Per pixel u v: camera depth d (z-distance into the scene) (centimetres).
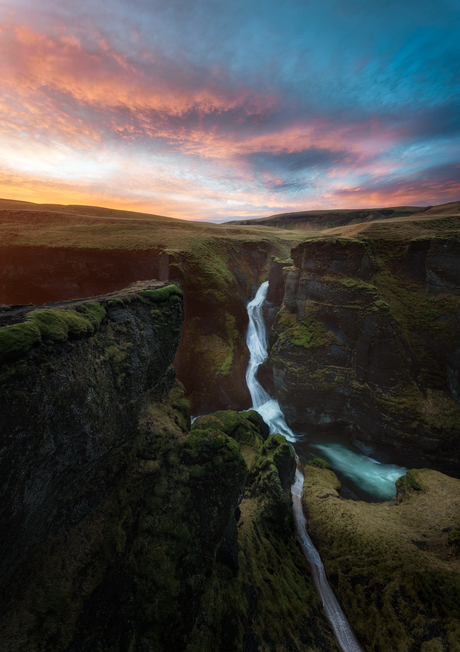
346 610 1551
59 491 875
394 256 3628
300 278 3772
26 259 5216
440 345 3011
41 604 770
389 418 2933
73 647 766
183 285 4334
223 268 5181
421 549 1750
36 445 730
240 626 1134
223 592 1170
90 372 984
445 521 1938
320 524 2055
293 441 3453
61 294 5356
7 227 6644
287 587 1508
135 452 1229
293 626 1326
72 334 942
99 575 905
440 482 2356
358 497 2608
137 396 1273
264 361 4522
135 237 5850
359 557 1770
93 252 5075
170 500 1183
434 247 3309
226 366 4122
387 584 1586
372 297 3139
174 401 1686
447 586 1477
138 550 1029
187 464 1308
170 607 967
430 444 2714
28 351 742
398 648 1340
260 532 1773
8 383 673
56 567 849
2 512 660
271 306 4812
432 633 1349
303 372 3422
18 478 687
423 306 3238
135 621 902
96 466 1049
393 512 2180
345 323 3328
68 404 836
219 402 4081
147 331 1482
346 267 3425
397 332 3056
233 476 1347
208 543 1176
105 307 1275
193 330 4481
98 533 984
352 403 3266
